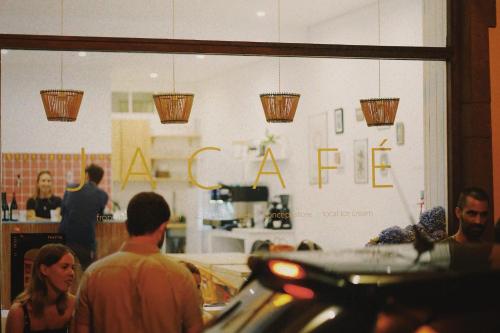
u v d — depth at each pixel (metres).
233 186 6.57
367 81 6.46
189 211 6.57
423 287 2.10
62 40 4.84
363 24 6.27
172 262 3.46
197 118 6.63
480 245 2.72
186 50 5.00
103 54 5.77
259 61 6.45
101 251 5.52
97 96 5.87
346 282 2.14
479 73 5.34
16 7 5.10
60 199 5.62
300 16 6.15
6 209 5.50
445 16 5.51
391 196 6.26
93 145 5.84
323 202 6.61
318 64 6.48
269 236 6.49
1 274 5.07
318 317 2.16
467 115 5.37
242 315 2.54
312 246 3.97
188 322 3.46
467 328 2.05
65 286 3.88
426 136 5.79
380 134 6.36
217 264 5.38
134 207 3.44
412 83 5.99
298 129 6.55
